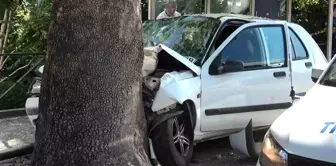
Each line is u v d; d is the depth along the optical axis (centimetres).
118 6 379
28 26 849
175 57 520
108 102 387
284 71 610
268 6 1193
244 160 588
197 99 524
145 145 447
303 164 299
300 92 630
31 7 852
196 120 526
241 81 562
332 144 294
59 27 381
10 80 803
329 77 426
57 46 383
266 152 327
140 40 404
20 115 768
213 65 546
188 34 594
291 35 643
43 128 398
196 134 535
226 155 606
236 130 570
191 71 531
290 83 614
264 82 585
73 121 386
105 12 375
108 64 382
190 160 555
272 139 330
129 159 402
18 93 795
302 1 1298
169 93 490
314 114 341
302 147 303
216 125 546
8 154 570
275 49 613
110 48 380
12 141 617
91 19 374
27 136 643
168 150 497
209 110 536
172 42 596
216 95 540
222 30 582
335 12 1310
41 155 399
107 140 391
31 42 852
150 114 489
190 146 536
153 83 491
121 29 383
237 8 1150
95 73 380
